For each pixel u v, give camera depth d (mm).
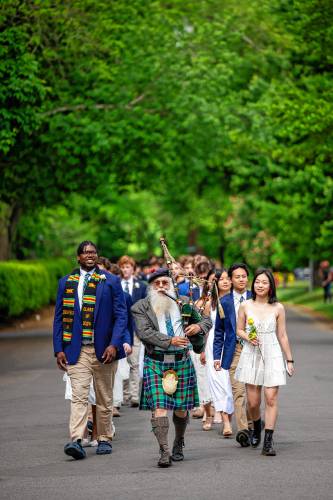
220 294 22609
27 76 44375
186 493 15531
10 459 19062
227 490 15711
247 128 63281
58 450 20031
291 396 27844
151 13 58750
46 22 50281
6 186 55031
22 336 55594
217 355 21109
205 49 60125
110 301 19750
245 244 114625
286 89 52188
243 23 65000
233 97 63281
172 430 22453
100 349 19531
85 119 51406
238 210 112438
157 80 55594
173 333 18484
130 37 55781
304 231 77812
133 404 27234
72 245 102562
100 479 16875
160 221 124812
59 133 51438
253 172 69938
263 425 22438
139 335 18422
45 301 78188
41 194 55750
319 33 50875
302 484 16109
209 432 22469
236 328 20719
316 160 54781
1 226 73000
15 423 23766
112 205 98062
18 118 44594
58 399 28297
